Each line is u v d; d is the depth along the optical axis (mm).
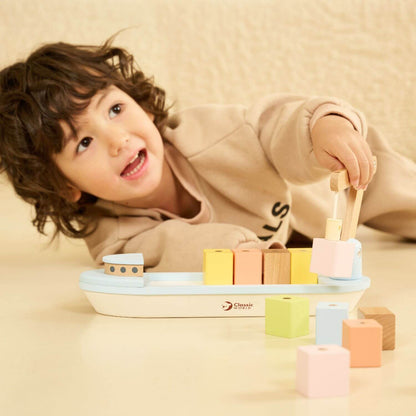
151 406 627
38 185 1362
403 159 1639
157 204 1444
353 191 953
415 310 966
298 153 1196
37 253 1604
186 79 2932
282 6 2889
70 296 1105
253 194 1392
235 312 939
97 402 641
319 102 1146
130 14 2943
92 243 1435
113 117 1287
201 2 2916
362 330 722
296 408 615
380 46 2861
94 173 1283
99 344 825
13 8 2932
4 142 1342
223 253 946
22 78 1308
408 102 2863
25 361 768
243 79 2914
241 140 1367
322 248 891
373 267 1305
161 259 1250
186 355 774
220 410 614
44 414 618
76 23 2941
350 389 661
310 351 647
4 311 1008
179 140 1415
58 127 1261
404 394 646
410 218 1604
